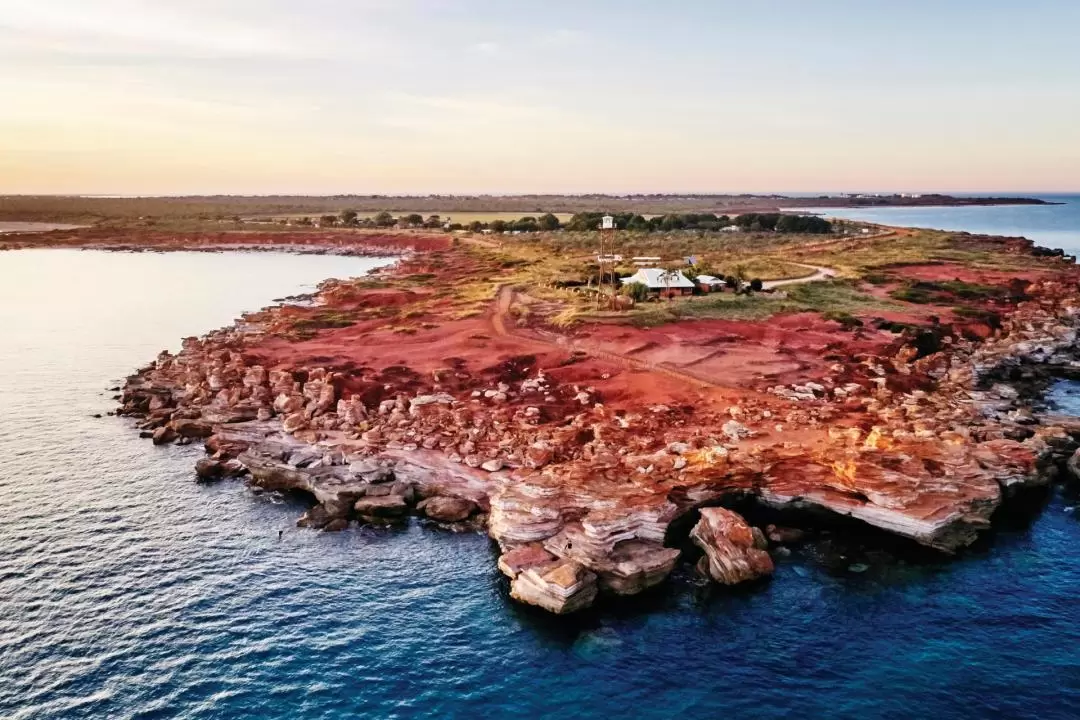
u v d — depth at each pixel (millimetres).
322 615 43031
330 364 86562
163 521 54312
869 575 46375
